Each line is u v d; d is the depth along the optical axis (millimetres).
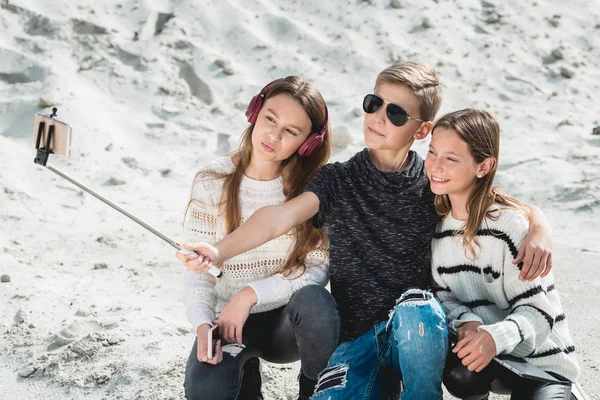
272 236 3012
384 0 9125
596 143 7102
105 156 6730
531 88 8195
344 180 3170
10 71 7430
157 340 3949
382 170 3199
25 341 3996
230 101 7691
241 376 3074
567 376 3041
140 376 3639
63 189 6227
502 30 8945
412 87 3117
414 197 3131
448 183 3008
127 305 4352
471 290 3102
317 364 3098
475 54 8570
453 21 8969
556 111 7848
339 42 8469
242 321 3078
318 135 3215
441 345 2885
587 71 8523
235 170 3283
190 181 6617
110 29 7992
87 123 7000
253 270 3270
